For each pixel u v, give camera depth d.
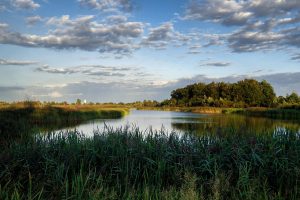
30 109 25.42
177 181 7.37
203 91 101.06
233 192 6.85
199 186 7.20
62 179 7.20
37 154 8.05
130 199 6.31
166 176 7.87
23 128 14.21
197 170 7.78
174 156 8.35
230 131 10.02
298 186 7.27
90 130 20.56
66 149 8.38
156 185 7.38
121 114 44.12
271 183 7.74
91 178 7.02
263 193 6.94
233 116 47.88
